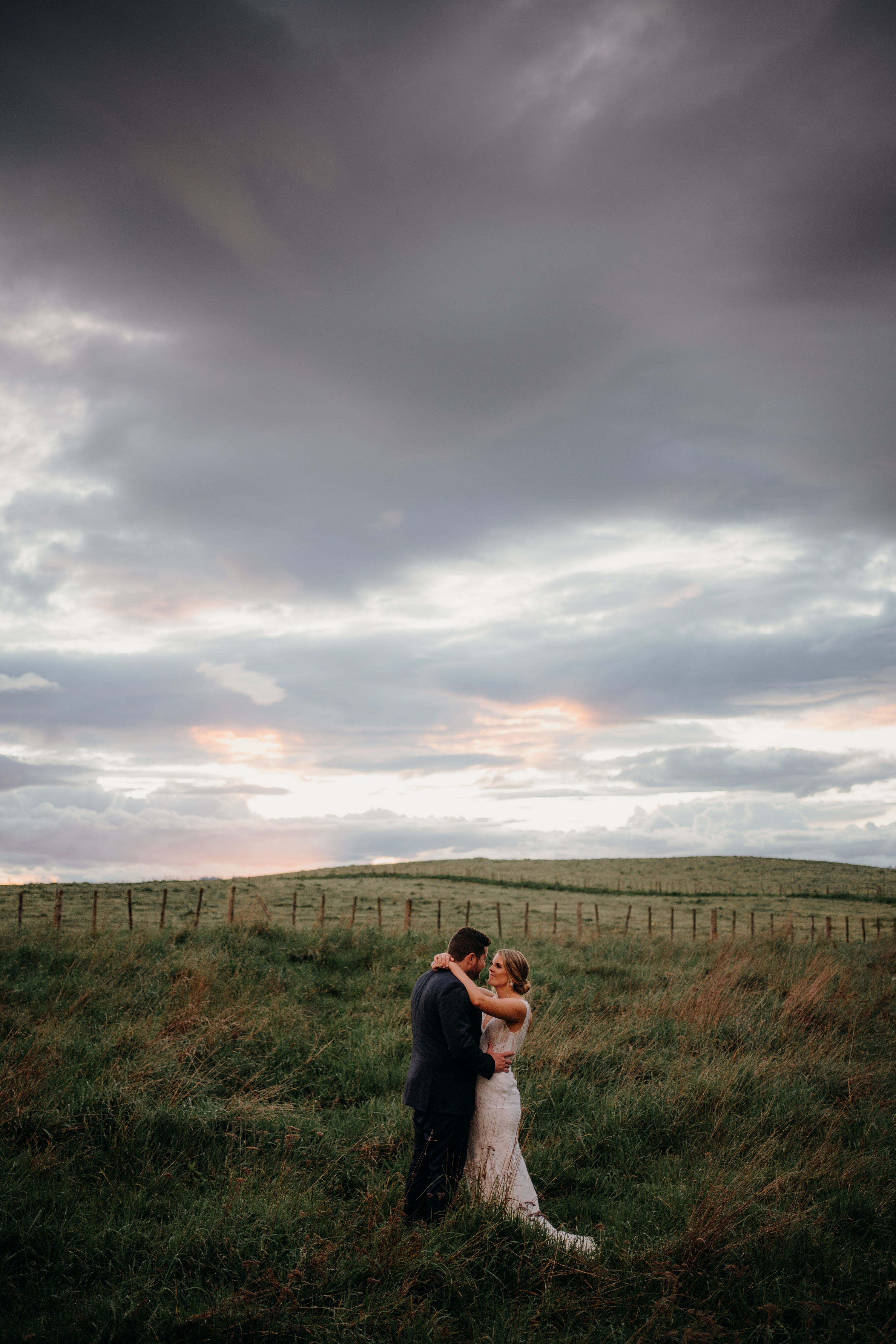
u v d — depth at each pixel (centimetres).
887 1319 366
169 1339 327
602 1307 371
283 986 1064
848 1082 727
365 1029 827
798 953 1625
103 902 2384
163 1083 609
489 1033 461
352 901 2950
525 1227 419
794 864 6222
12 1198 429
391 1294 358
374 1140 545
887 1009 1039
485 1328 351
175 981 1003
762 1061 767
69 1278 373
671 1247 411
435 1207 432
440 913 2098
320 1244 396
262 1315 336
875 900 4028
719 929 2817
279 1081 677
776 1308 365
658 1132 602
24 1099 548
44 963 1092
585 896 3828
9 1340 325
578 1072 736
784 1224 439
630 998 1086
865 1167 536
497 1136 450
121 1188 461
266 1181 482
